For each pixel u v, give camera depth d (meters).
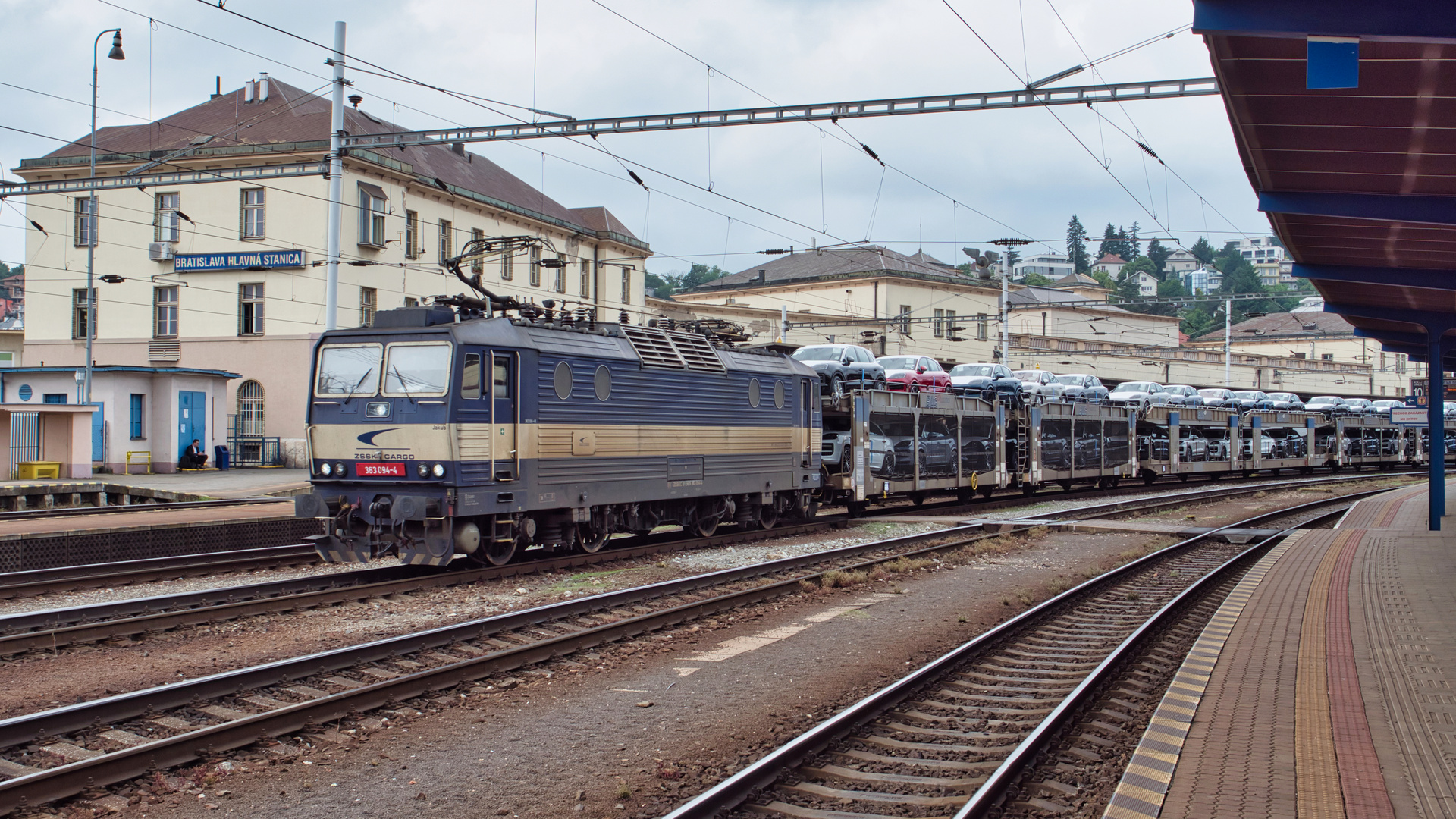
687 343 19.73
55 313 42.34
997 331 69.00
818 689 9.48
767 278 70.38
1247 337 89.75
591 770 7.22
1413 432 60.66
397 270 40.91
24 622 11.06
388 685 8.55
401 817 6.39
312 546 18.70
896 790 6.84
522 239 18.66
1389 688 8.40
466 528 14.88
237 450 39.56
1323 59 7.91
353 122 40.50
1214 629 11.04
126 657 10.20
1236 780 6.22
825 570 16.47
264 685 8.89
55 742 7.36
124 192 41.12
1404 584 14.21
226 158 39.12
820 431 23.83
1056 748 7.58
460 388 14.72
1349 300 21.91
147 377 35.12
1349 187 12.10
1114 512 28.02
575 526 17.02
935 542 20.20
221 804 6.53
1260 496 36.31
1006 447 33.75
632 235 55.78
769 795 6.66
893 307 62.84
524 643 10.98
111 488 27.83
